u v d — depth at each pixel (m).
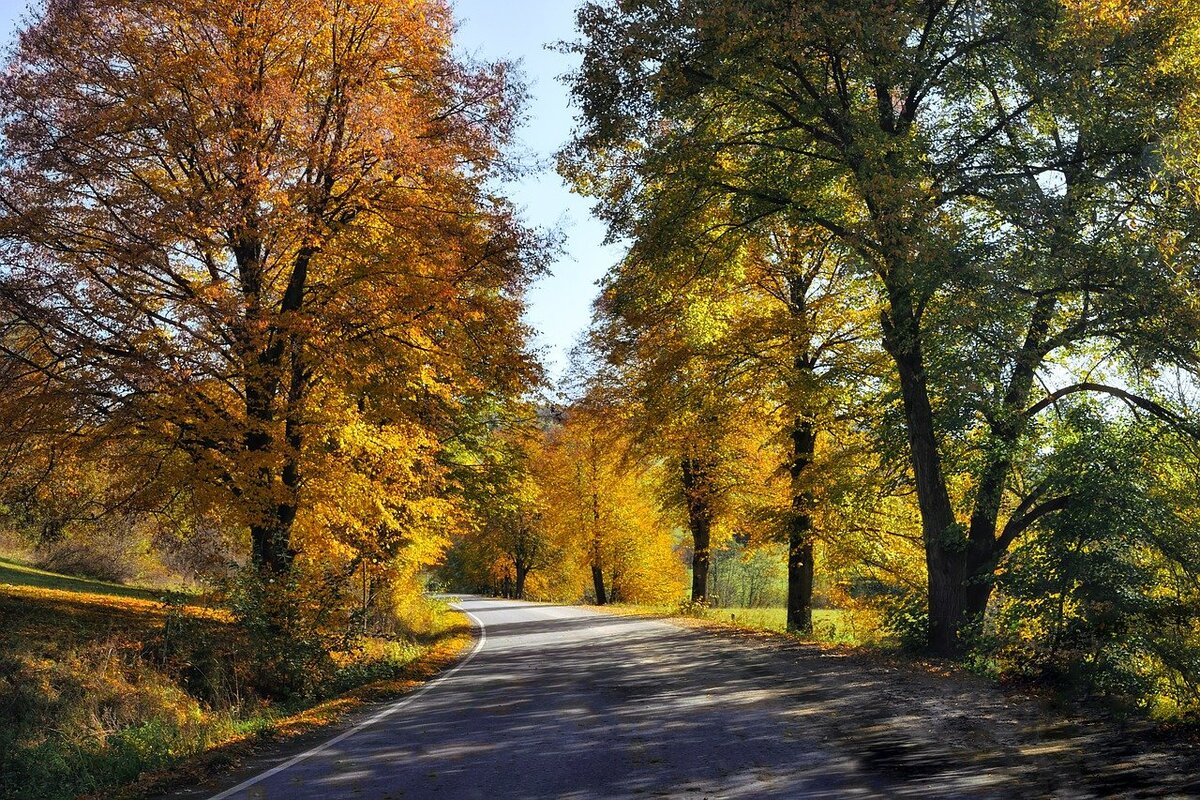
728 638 20.23
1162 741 7.82
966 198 15.52
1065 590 11.77
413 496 19.22
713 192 16.59
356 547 18.78
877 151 13.61
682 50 15.21
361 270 16.28
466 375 17.89
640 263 17.55
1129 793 6.20
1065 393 15.05
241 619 14.73
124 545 27.88
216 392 15.69
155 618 16.83
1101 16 13.35
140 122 14.64
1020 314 13.96
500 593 75.06
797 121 15.80
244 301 14.77
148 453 15.02
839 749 8.06
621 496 46.97
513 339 17.98
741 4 13.84
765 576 52.41
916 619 16.25
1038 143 15.24
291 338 15.43
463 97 17.61
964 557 15.62
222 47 15.86
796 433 23.86
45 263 14.40
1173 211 13.45
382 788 7.39
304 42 16.84
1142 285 12.71
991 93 16.30
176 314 14.92
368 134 15.76
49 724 10.67
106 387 14.26
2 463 14.89
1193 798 6.02
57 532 16.92
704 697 11.56
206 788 7.80
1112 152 14.02
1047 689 10.98
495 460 28.00
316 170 16.50
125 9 15.50
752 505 28.92
